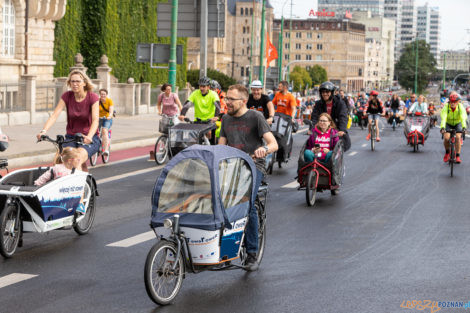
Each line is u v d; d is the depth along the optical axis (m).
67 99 10.04
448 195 14.02
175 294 6.80
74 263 8.20
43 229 8.73
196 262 6.97
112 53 48.50
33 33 40.06
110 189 13.97
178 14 27.36
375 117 27.84
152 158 19.62
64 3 42.06
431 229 10.53
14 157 17.23
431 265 8.34
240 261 8.16
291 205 12.59
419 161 20.91
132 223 10.62
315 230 10.35
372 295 7.09
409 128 24.70
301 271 7.98
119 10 49.62
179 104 18.92
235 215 7.15
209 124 15.91
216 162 6.93
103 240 9.45
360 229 10.48
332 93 13.72
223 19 27.45
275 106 18.09
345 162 20.39
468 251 9.10
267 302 6.82
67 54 44.31
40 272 7.79
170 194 6.98
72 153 9.24
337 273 7.91
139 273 7.81
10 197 8.43
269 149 7.64
